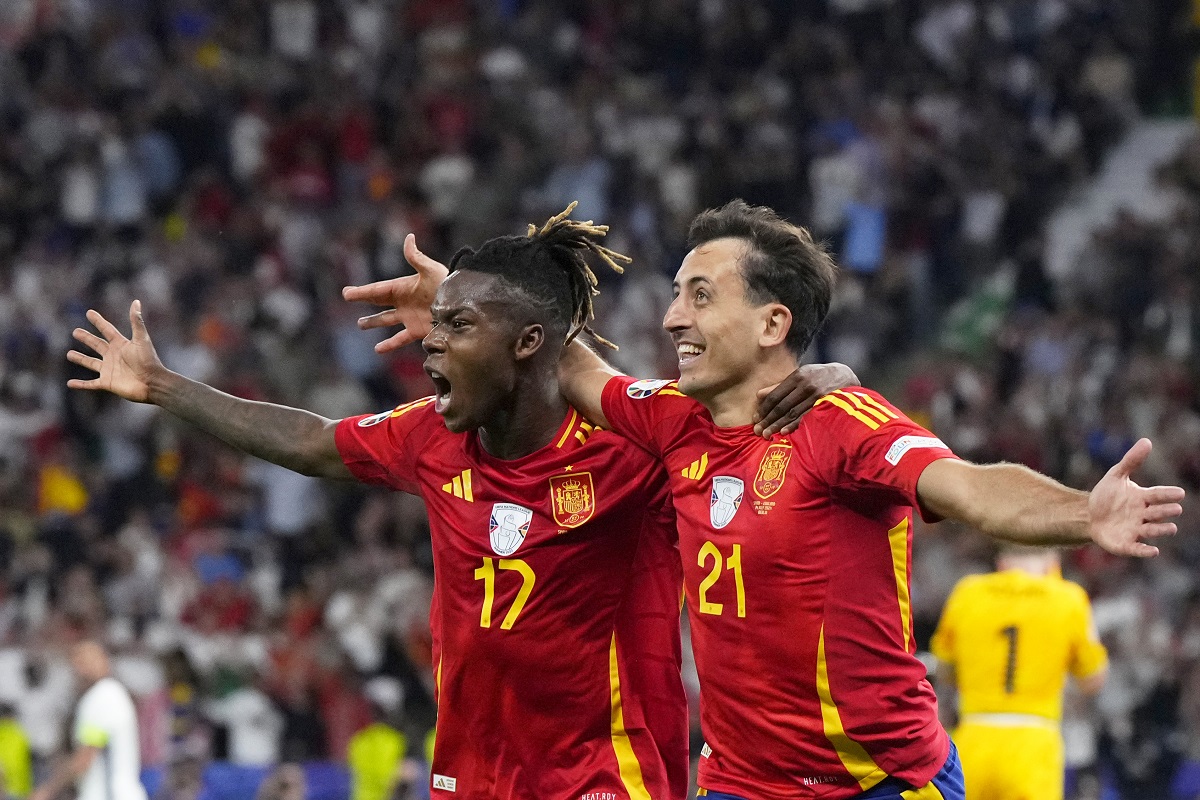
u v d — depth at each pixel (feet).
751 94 92.38
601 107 93.61
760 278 19.27
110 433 77.46
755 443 19.13
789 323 19.34
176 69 96.32
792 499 18.57
